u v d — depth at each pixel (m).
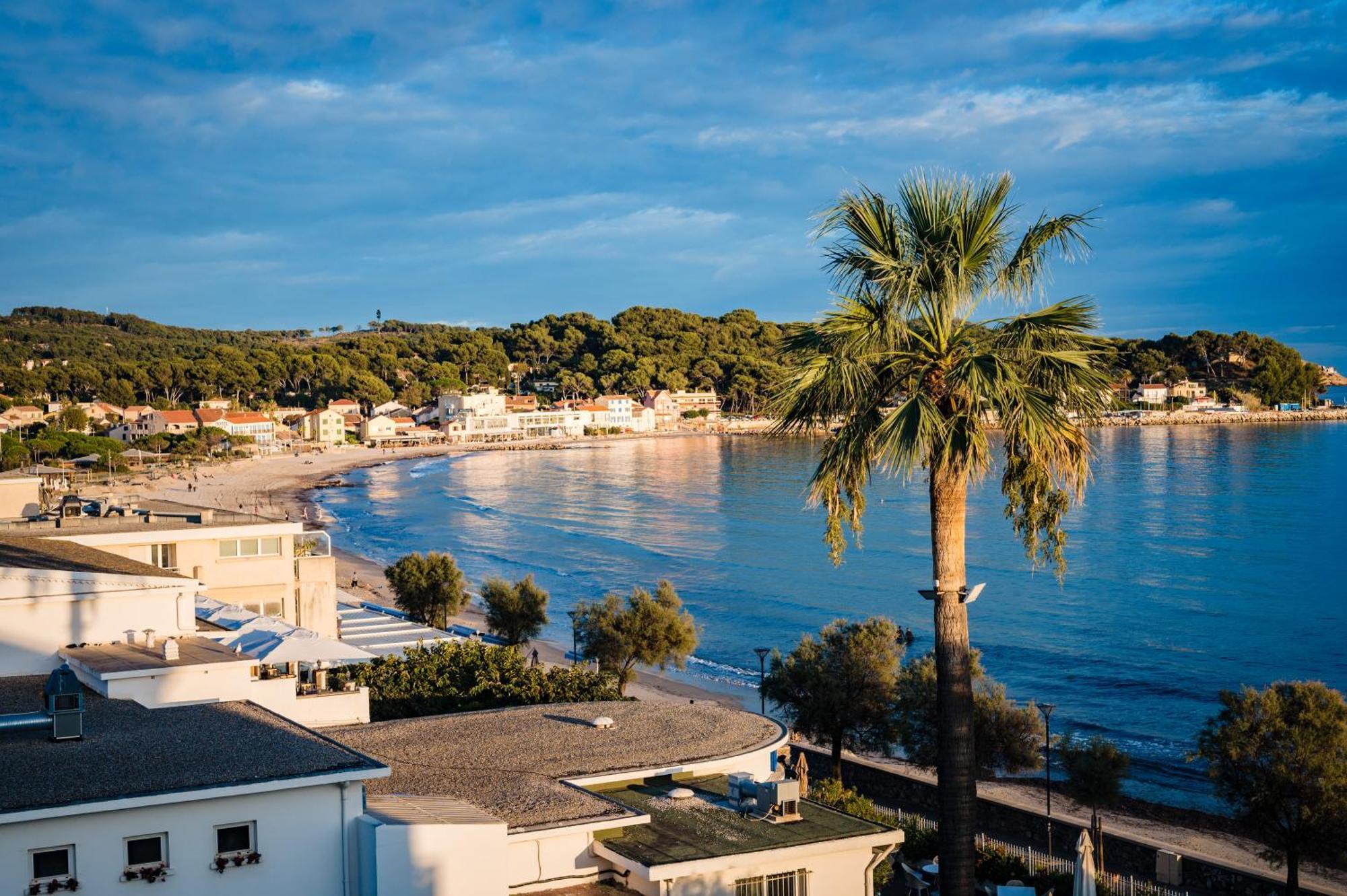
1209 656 75.56
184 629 27.28
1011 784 47.50
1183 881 33.81
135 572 27.47
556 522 169.12
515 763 23.11
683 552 136.00
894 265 16.06
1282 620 87.12
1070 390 16.28
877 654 44.97
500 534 157.00
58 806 14.73
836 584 111.12
